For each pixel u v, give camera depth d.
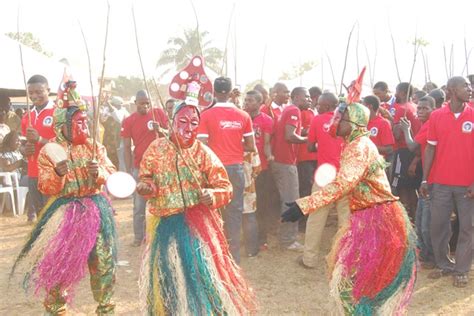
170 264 3.71
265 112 8.24
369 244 3.92
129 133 7.49
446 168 5.87
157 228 3.87
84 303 5.46
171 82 4.17
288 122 6.96
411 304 5.48
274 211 7.64
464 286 5.93
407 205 7.64
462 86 5.71
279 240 7.64
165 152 3.90
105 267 4.50
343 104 4.14
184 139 3.88
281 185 7.24
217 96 6.16
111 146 11.97
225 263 3.89
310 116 8.01
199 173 3.94
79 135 4.48
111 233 4.54
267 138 7.24
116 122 11.90
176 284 3.68
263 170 7.50
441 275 6.24
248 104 7.23
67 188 4.47
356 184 3.95
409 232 4.03
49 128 6.54
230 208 6.16
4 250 7.56
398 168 7.49
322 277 6.36
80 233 4.30
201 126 6.06
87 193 4.54
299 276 6.40
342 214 6.29
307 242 6.61
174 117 3.95
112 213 4.65
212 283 3.71
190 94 3.92
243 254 7.27
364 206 4.05
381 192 4.04
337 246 4.12
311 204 3.93
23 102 19.28
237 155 6.13
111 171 4.70
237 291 3.91
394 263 3.92
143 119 7.32
